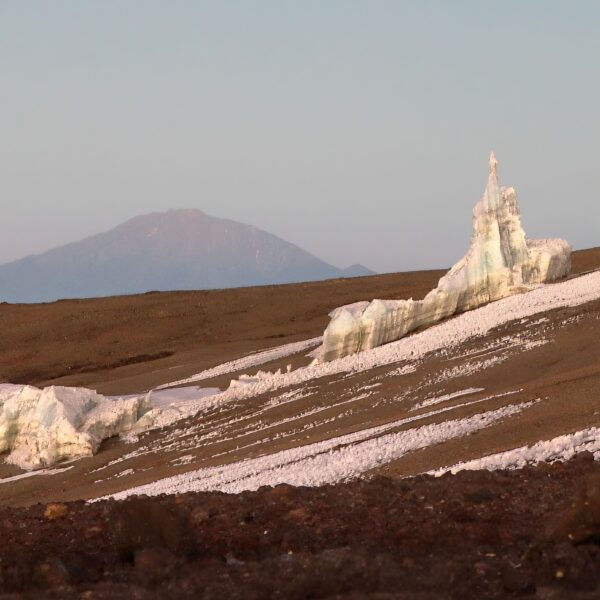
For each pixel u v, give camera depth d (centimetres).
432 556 4819
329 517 5591
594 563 4494
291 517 5625
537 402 11506
